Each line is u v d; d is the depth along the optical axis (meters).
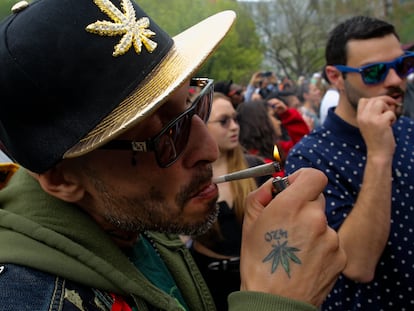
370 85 1.47
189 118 0.70
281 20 20.02
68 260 0.67
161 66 0.67
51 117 0.64
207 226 0.74
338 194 1.42
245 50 13.86
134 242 0.87
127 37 0.65
